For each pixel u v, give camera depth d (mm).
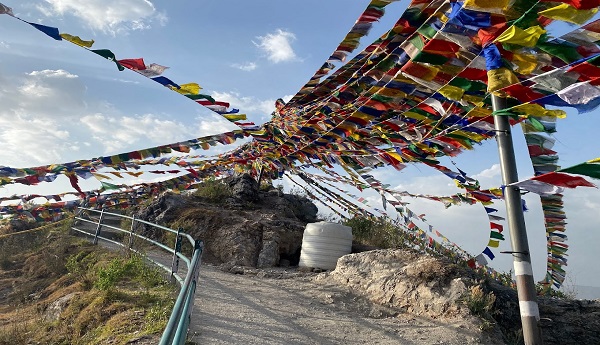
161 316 8008
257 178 20547
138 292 9789
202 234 16188
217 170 14680
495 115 5344
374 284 11367
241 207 18906
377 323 9281
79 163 9148
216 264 14992
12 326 9789
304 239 14742
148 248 16234
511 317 9609
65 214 13281
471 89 5457
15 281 15195
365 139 8250
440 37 4938
